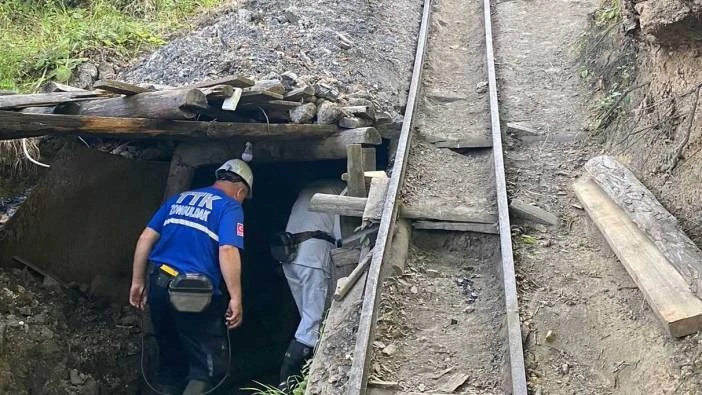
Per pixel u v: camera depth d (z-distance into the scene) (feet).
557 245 17.90
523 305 15.65
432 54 30.19
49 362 17.42
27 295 17.93
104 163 20.15
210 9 33.86
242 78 17.29
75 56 28.91
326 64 25.62
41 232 18.72
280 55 25.25
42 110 16.71
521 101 25.40
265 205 25.21
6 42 30.27
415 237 18.72
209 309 17.54
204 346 17.60
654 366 13.30
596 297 15.80
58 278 19.15
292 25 29.37
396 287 16.43
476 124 24.16
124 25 31.45
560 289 16.21
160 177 21.63
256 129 18.74
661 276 14.60
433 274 17.42
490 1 34.71
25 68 28.50
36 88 27.07
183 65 25.39
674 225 15.99
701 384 12.37
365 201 18.81
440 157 22.33
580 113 23.93
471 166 21.95
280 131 19.24
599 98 23.88
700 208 16.30
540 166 21.50
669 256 14.99
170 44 28.04
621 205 17.44
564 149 22.33
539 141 22.86
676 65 18.67
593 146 22.15
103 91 17.47
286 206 25.11
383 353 14.44
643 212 16.67
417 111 24.79
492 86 25.20
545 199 19.79
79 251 19.63
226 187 18.81
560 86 26.08
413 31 31.91
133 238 20.94
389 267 16.78
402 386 13.65
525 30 31.24
